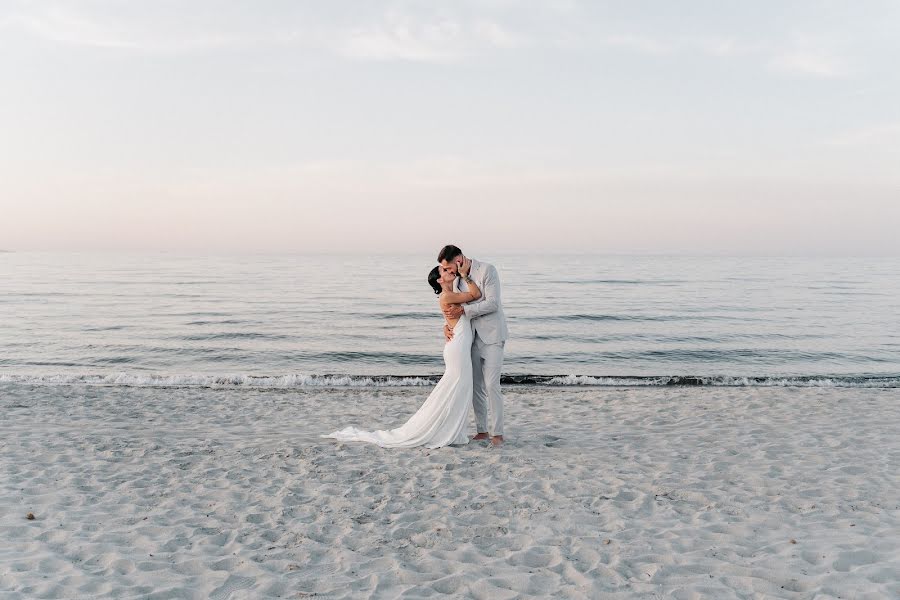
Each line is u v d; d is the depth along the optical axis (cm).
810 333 2525
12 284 5566
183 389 1223
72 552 390
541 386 1334
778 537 416
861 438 718
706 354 2038
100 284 5612
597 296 4450
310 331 2584
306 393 1195
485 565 376
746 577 351
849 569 361
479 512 475
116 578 353
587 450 670
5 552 386
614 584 346
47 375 1419
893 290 5094
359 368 1803
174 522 450
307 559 386
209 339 2336
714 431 772
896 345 2211
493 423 689
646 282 6209
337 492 526
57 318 2944
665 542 410
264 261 15112
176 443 710
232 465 611
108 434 759
